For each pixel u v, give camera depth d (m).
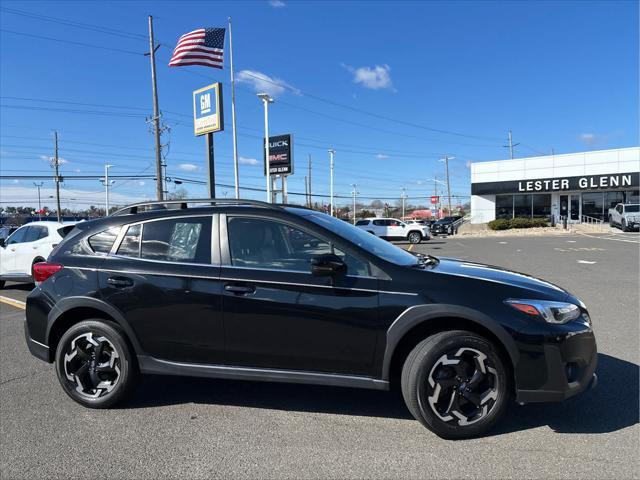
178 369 3.86
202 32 19.92
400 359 3.63
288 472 3.02
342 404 4.11
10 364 5.32
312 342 3.59
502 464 3.06
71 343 4.04
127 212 4.29
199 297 3.76
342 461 3.14
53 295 4.07
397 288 3.47
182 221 4.03
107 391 4.00
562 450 3.23
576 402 4.02
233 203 4.13
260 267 3.74
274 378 3.69
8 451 3.33
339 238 3.68
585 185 35.97
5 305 9.22
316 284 3.57
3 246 10.91
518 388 3.33
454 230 41.06
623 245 20.70
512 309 3.35
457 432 3.39
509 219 37.41
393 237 30.48
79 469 3.09
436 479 2.91
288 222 3.79
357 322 3.50
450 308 3.35
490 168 39.53
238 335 3.71
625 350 5.40
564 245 21.69
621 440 3.35
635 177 34.38
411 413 3.58
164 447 3.37
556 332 3.32
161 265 3.91
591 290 9.36
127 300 3.89
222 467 3.09
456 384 3.40
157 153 36.97
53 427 3.71
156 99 36.66
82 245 4.19
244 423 3.75
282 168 30.38
